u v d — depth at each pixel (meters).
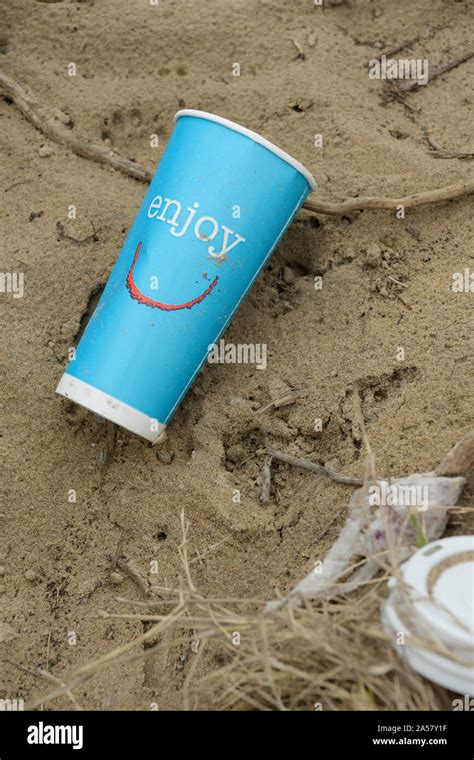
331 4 1.05
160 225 0.87
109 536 0.88
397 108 1.00
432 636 0.75
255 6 1.04
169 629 0.85
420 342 0.89
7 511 0.89
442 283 0.91
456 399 0.87
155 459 0.90
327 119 0.99
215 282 0.87
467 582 0.77
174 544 0.87
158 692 0.83
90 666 0.80
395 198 0.95
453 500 0.83
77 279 0.94
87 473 0.90
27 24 1.05
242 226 0.87
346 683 0.78
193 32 1.03
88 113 1.01
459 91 1.00
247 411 0.90
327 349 0.91
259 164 0.87
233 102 1.01
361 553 0.83
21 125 1.01
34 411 0.91
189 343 0.87
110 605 0.87
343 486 0.86
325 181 0.96
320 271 0.94
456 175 0.95
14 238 0.96
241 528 0.87
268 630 0.79
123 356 0.86
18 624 0.86
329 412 0.89
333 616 0.80
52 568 0.88
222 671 0.79
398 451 0.86
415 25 1.04
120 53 1.03
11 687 0.85
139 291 0.87
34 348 0.92
